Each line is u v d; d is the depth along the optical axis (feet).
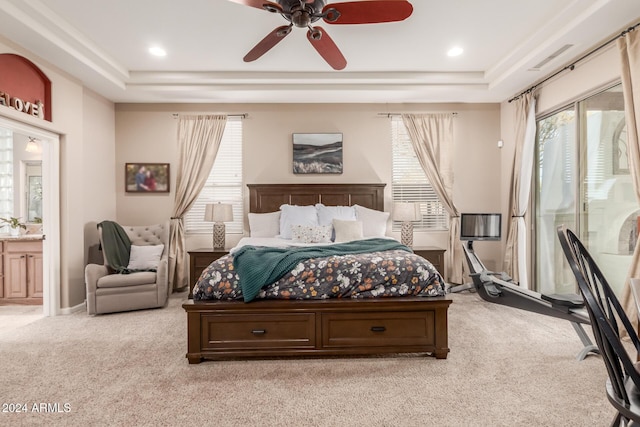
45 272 12.76
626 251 10.52
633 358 8.82
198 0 9.54
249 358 8.86
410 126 17.17
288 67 14.06
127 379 7.75
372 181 17.37
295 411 6.50
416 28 11.04
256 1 7.24
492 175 17.56
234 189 17.39
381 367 8.32
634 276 9.28
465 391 7.19
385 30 11.16
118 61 13.48
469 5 9.78
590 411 6.44
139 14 10.24
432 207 17.52
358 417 6.31
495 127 17.54
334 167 17.22
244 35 11.49
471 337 10.19
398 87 15.24
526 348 9.37
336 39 11.74
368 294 8.96
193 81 14.83
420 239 17.39
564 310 9.18
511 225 15.64
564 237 4.10
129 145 17.03
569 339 10.00
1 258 14.58
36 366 8.42
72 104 13.43
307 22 7.77
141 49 12.47
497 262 17.39
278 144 17.31
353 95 15.97
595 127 11.65
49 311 12.76
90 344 9.85
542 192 14.57
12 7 9.31
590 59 11.52
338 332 8.71
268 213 16.52
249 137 17.28
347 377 7.83
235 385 7.48
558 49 11.50
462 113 17.51
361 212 16.15
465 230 13.76
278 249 9.85
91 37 11.59
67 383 7.57
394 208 16.12
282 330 8.64
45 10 9.85
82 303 14.02
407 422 6.16
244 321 8.59
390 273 9.03
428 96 16.21
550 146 14.03
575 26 10.09
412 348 8.75
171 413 6.44
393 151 17.52
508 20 10.59
